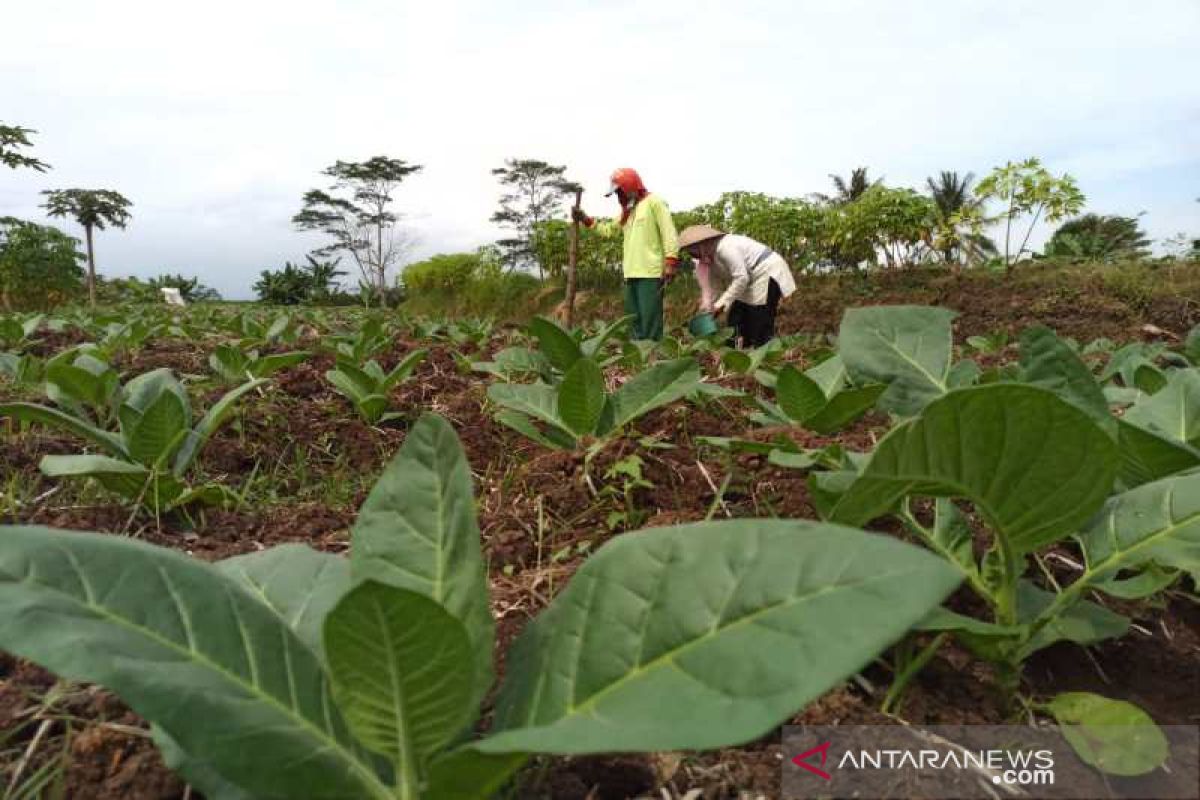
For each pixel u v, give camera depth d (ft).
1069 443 3.93
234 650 3.40
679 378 9.84
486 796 3.32
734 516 8.00
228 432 12.14
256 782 3.08
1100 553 4.93
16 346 20.89
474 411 13.30
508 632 5.88
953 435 3.96
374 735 3.17
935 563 2.83
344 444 12.15
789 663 2.76
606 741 2.72
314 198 240.12
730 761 4.52
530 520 8.46
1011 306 52.95
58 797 4.25
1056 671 5.34
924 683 5.09
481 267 111.24
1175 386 6.31
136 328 18.90
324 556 4.60
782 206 73.97
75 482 9.56
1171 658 5.52
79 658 3.04
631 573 3.36
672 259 31.86
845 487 4.63
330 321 39.81
